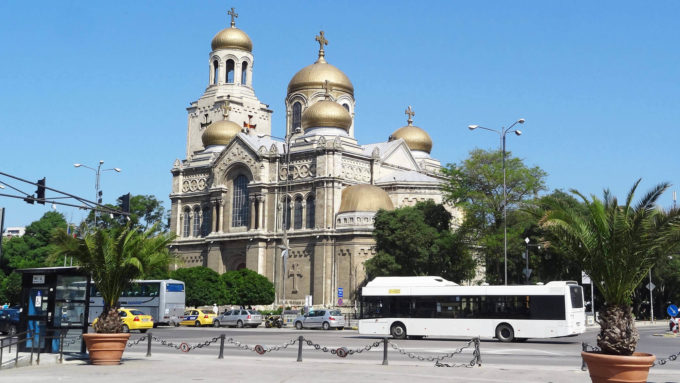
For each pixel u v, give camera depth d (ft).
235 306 367.66
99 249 119.65
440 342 187.93
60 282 139.23
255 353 150.51
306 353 151.02
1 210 118.83
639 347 178.29
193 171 435.53
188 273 361.10
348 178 385.50
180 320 280.10
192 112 478.59
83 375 104.27
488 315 191.62
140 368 114.01
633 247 84.89
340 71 448.24
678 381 102.83
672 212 85.51
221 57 471.62
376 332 204.33
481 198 298.35
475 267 330.95
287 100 447.83
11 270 497.87
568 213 91.30
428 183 387.55
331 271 365.40
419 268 321.52
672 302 465.88
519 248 294.46
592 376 84.69
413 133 468.34
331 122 399.65
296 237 379.76
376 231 331.57
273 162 398.83
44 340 137.80
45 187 145.28
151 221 542.16
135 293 277.44
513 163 305.94
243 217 404.57
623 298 86.69
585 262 89.10
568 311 183.52
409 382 97.25
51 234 120.06
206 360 129.80
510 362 131.03
